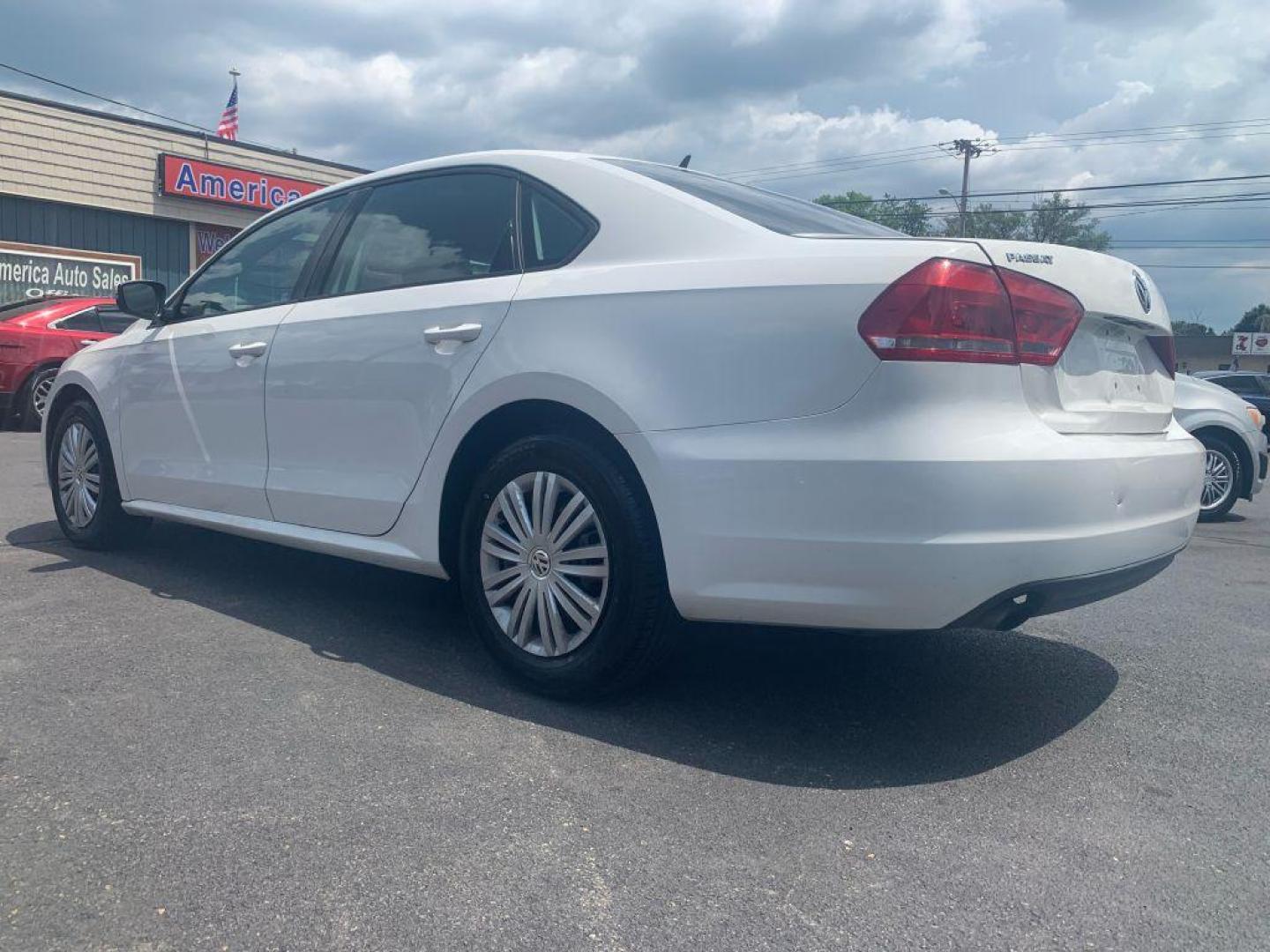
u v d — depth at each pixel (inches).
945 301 101.7
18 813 93.7
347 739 112.2
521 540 125.9
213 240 773.9
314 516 150.5
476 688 129.2
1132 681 143.4
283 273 165.0
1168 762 114.2
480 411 127.8
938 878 87.8
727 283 110.9
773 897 84.0
